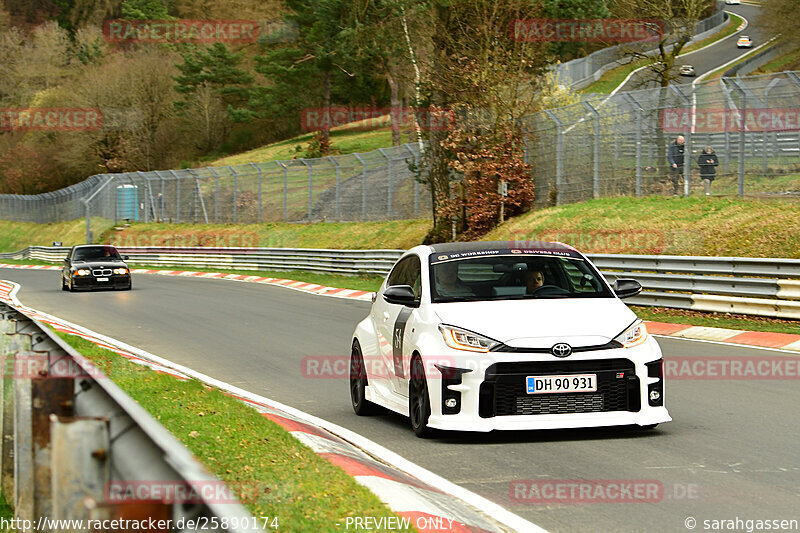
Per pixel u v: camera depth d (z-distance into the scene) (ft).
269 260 325.83
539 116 259.19
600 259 170.30
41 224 645.10
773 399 81.66
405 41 391.24
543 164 257.96
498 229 250.57
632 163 226.58
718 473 54.49
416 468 57.72
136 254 413.59
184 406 72.64
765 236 173.37
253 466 52.80
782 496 49.14
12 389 43.93
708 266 149.59
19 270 420.36
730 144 208.03
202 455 55.57
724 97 202.59
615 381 63.87
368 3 562.25
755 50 615.16
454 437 67.31
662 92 216.74
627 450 61.16
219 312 180.86
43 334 43.24
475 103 258.37
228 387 93.66
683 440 64.23
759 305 137.90
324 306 192.75
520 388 62.90
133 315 176.55
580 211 222.69
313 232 359.25
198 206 459.32
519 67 263.90
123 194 514.27
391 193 341.82
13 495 41.73
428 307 69.21
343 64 631.15
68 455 23.36
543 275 72.74
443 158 270.46
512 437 66.49
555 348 63.10
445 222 274.98
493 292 71.15
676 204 204.85
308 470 51.96
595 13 476.13
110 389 27.30
